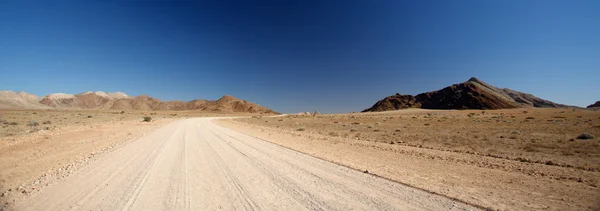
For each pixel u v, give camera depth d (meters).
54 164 9.98
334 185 7.07
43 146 14.58
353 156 11.76
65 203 5.78
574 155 11.84
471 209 5.30
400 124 37.03
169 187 6.95
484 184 7.10
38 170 8.97
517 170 8.84
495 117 49.84
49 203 5.80
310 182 7.38
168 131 27.70
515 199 5.88
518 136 19.11
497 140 17.20
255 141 18.19
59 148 14.05
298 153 12.66
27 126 27.70
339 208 5.42
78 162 10.38
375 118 58.75
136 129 29.70
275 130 30.17
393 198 6.00
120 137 20.56
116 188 6.86
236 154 12.40
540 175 8.14
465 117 52.66
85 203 5.76
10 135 19.08
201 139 19.55
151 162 10.41
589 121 32.72
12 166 9.59
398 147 14.77
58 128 25.92
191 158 11.33
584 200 5.82
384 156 11.73
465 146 15.05
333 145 15.84
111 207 5.52
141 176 8.13
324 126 37.06
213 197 6.16
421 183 7.18
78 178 7.88
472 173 8.40
